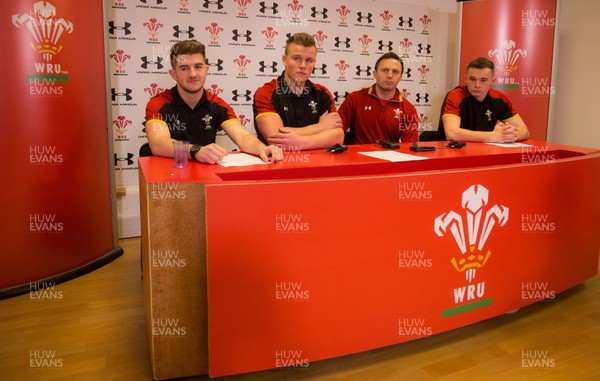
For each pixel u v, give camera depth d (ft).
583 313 7.56
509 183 6.57
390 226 5.69
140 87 11.14
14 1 7.62
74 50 8.66
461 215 6.19
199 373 5.48
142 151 7.92
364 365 6.03
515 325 7.15
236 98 12.11
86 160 9.18
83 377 5.62
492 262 6.66
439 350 6.41
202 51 7.75
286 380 5.67
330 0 12.65
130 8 10.70
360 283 5.64
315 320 5.49
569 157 8.04
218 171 5.55
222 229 4.94
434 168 6.74
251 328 5.25
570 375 5.82
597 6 13.23
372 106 11.14
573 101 14.19
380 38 13.50
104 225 9.83
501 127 9.05
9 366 5.83
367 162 6.24
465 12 12.82
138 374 5.70
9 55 7.68
